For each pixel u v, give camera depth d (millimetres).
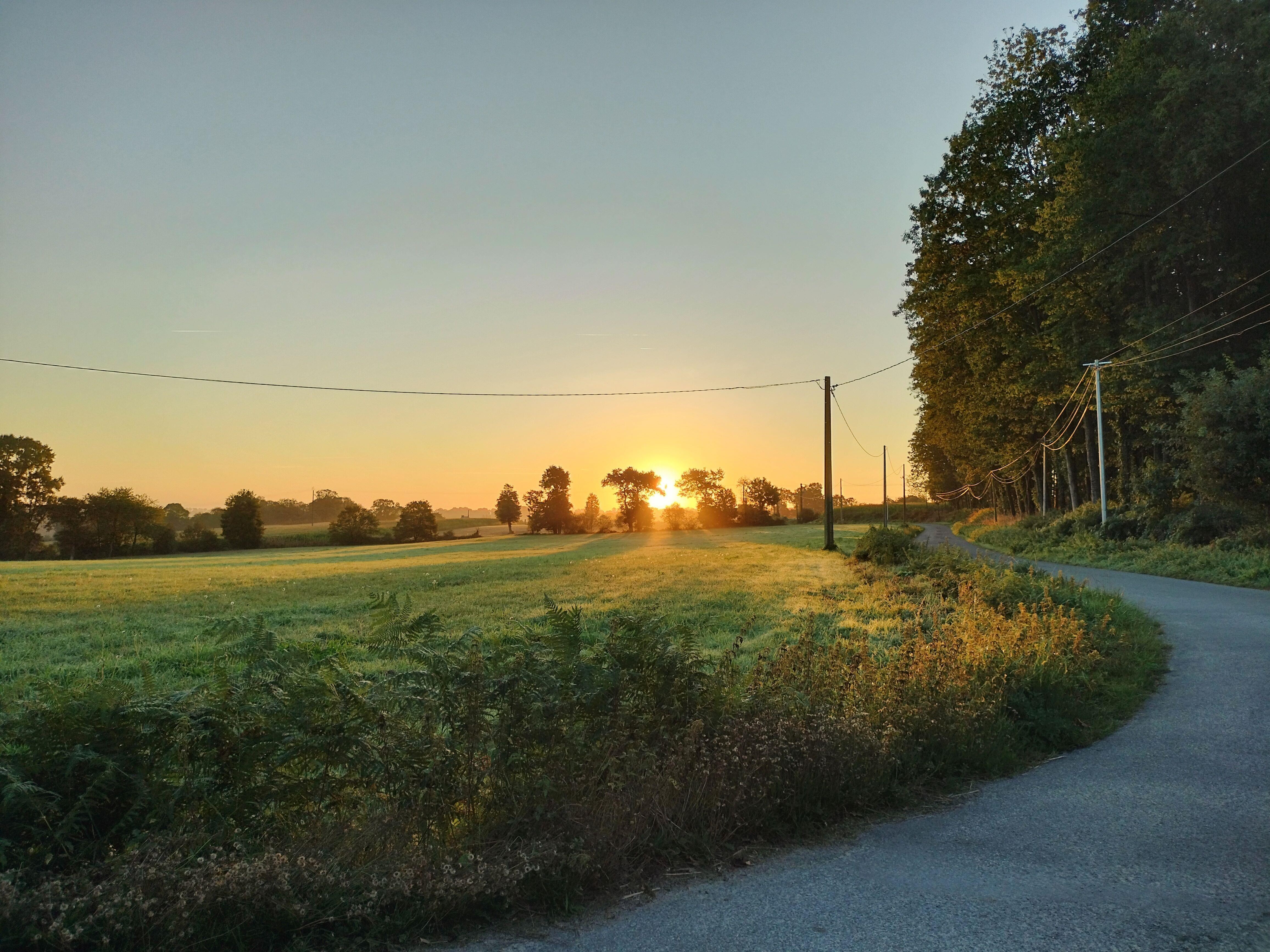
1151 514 33344
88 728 3770
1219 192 30172
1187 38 29219
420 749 4246
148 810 3738
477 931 3629
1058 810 5484
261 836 3854
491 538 128000
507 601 21906
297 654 4648
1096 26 37875
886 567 28234
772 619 16734
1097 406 36000
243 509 108000
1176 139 29109
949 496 125438
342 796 4164
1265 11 28297
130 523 98688
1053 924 3668
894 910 3842
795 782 5184
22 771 3576
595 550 64812
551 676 4762
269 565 51125
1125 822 5191
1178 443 29828
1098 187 32031
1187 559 25938
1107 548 32719
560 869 3998
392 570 41438
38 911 3012
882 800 5578
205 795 3861
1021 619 10844
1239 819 5215
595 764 4574
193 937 3229
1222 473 27766
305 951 3314
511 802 4367
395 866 3725
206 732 3965
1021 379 41844
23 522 91500
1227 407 27391
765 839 4840
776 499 148625
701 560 42375
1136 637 12180
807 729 5492
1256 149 26547
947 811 5496
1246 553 24984
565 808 4285
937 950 3416
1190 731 7625
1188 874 4293
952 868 4414
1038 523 53125
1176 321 31969
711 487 156000
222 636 4641
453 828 4250
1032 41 40719
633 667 5262
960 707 6863
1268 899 3945
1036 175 40250
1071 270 34312
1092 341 36812
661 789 4602
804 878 4270
